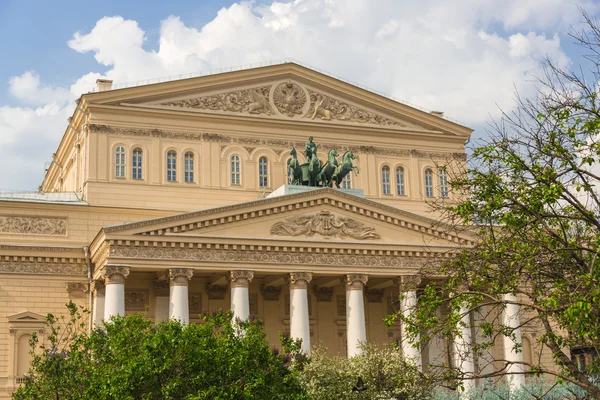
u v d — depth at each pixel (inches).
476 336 2608.3
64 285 2578.7
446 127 3169.3
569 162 1151.0
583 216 1181.7
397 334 2842.0
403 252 2556.6
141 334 1651.1
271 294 2743.6
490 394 2322.8
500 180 1195.3
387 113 3097.9
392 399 2076.8
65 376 1657.2
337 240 2495.1
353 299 2485.2
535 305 1182.9
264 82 2955.2
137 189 2733.8
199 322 2625.5
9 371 2472.9
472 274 1248.2
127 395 1485.0
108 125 2746.1
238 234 2407.7
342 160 2910.9
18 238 2576.3
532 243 1193.4
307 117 2984.7
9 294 2524.6
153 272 2487.7
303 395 1637.6
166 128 2810.0
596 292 1042.7
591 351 1339.8
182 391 1508.4
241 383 1555.1
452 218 1288.1
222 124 2874.0
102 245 2345.0
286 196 2456.9
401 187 3061.0
